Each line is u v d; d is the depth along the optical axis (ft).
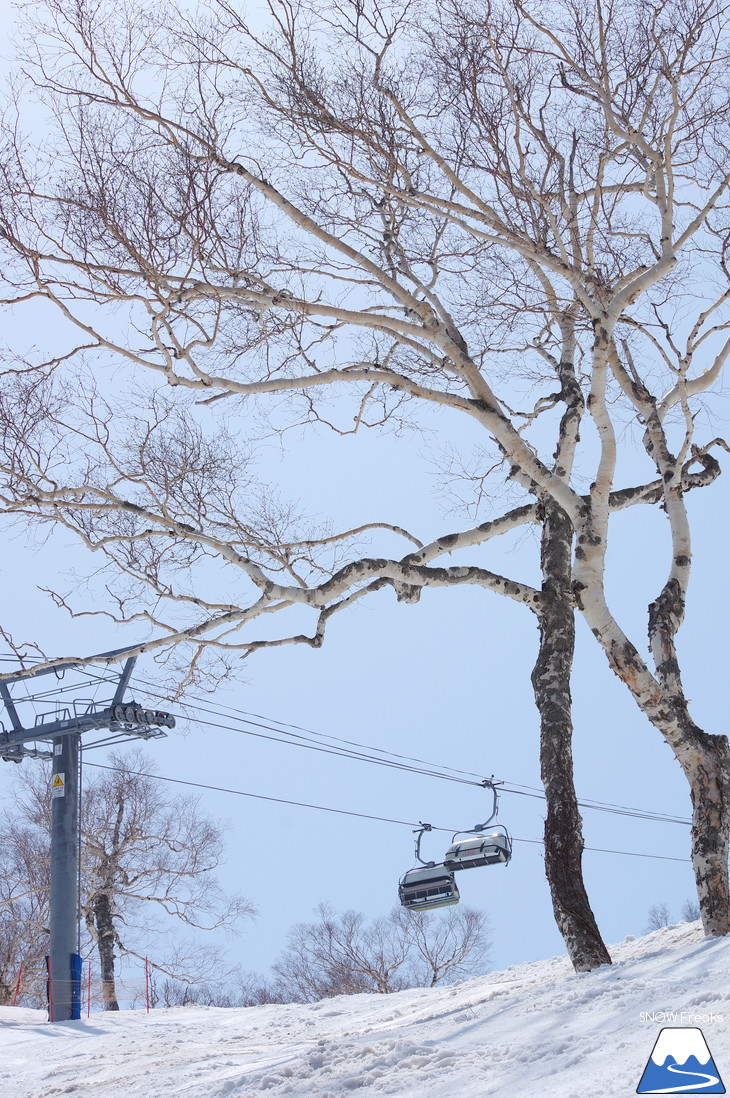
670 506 37.04
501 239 34.76
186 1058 42.68
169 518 36.29
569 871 32.65
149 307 33.17
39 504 35.70
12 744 81.15
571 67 35.12
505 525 39.22
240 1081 27.61
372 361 42.22
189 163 32.76
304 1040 42.34
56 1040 59.88
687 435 36.76
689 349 36.63
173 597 38.14
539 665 36.09
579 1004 24.99
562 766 34.04
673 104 34.83
